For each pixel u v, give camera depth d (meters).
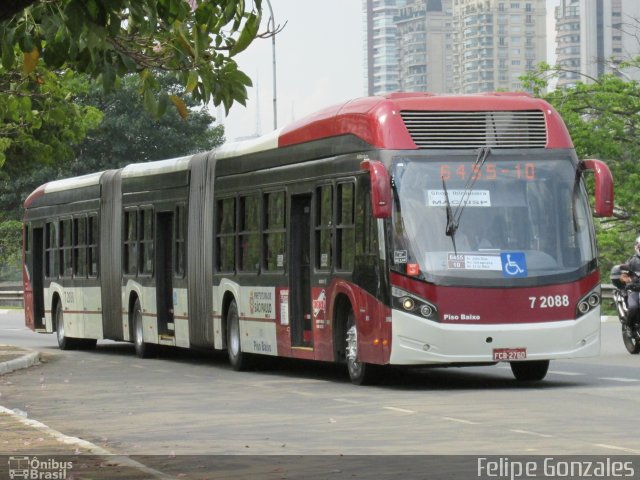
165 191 28.33
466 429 14.14
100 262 31.73
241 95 12.48
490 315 19.08
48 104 22.30
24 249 37.44
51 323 34.97
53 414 17.52
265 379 22.69
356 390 19.75
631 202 55.44
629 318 25.47
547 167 19.72
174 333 27.94
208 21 11.63
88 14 10.41
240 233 24.56
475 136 19.66
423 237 19.19
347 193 20.42
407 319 19.05
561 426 14.18
